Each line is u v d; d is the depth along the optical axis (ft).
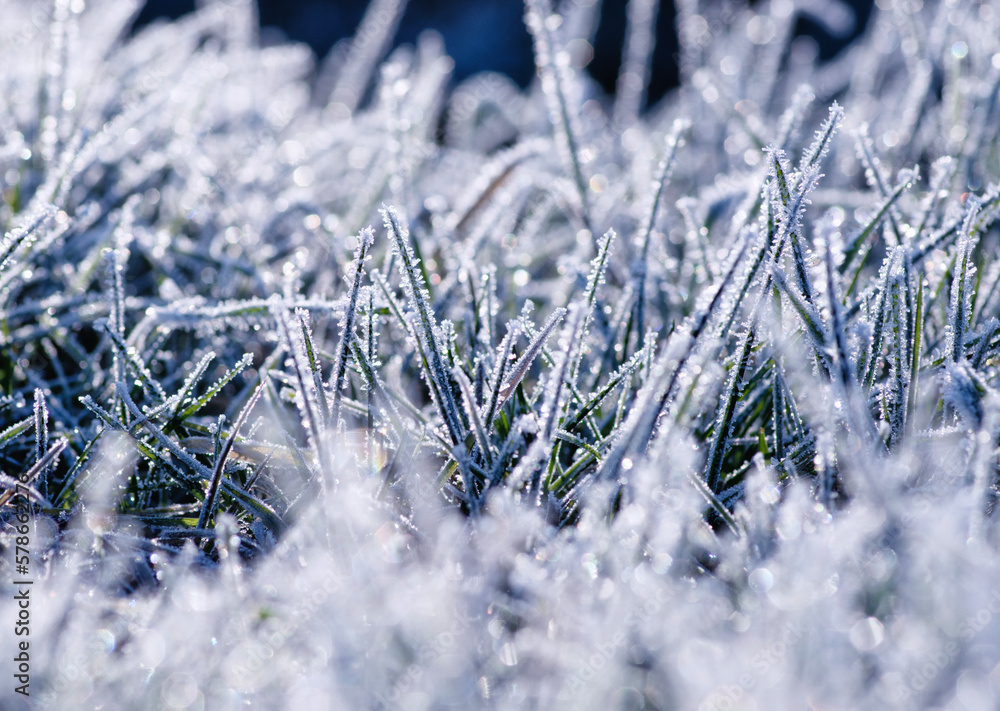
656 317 2.49
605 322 2.43
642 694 2.14
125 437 2.28
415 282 2.26
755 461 2.25
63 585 2.18
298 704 2.12
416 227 2.55
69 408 2.42
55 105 2.63
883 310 2.26
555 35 2.58
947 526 2.14
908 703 2.10
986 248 2.51
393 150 2.60
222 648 2.15
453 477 2.28
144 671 2.15
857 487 2.22
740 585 2.17
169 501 2.32
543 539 2.21
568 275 2.52
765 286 2.24
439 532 2.23
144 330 2.44
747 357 2.24
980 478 2.18
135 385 2.38
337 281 2.54
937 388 2.29
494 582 2.19
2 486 2.27
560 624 2.15
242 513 2.28
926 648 2.10
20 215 2.54
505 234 2.61
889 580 2.15
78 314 2.46
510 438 2.23
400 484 2.27
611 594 2.15
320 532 2.22
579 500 2.24
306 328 2.26
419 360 2.25
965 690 2.10
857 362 2.27
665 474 2.24
